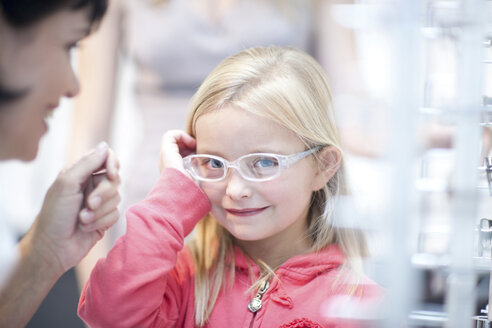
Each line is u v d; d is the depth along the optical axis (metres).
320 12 1.51
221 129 0.82
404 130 0.59
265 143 0.82
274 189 0.81
